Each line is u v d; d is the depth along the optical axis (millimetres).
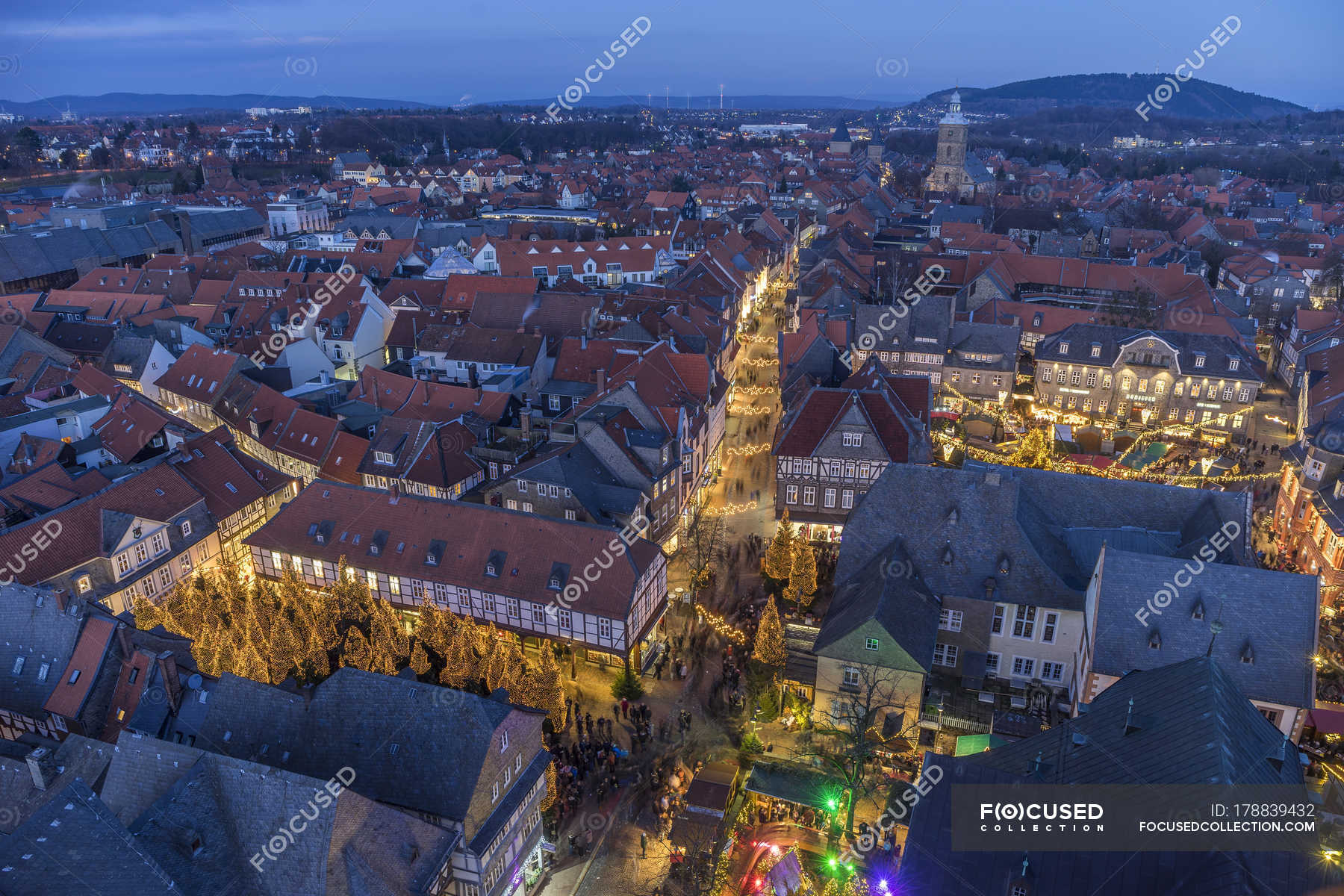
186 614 62438
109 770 41719
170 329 124938
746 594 71250
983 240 177000
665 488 77875
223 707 47312
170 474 73812
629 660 59438
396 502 67688
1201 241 195125
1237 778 34938
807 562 66625
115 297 141000
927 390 85500
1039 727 53156
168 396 109250
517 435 91438
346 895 36250
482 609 63688
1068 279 147250
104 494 68812
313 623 59625
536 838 46562
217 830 38094
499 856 42906
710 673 62375
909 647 52000
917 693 53062
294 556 69062
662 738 56031
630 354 103375
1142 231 189125
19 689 54281
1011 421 105938
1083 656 52844
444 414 93625
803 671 58438
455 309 129000
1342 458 73250
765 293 176875
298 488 85062
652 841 48625
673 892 44094
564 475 71500
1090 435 98562
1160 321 126562
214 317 137250
